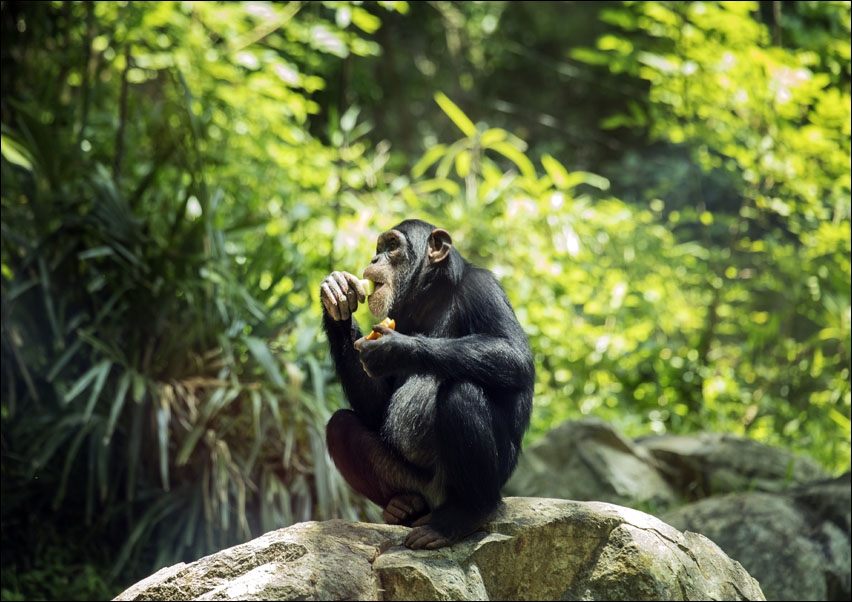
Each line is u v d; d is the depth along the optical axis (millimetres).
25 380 9109
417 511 5523
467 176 14492
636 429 11992
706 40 12938
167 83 12805
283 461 8789
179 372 8742
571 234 12852
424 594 4496
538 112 21578
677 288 13781
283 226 11898
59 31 11141
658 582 4715
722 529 8344
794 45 14023
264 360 8391
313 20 14352
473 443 5066
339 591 4555
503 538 4945
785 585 7973
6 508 8750
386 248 6219
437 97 14086
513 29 21359
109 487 8977
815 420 11859
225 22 12977
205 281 9008
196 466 8844
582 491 9734
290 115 14625
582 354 12742
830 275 11977
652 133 14438
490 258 13094
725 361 13523
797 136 12109
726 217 13719
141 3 11922
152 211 9719
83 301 9125
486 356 5223
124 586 8438
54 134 9867
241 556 4836
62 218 9273
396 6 12227
